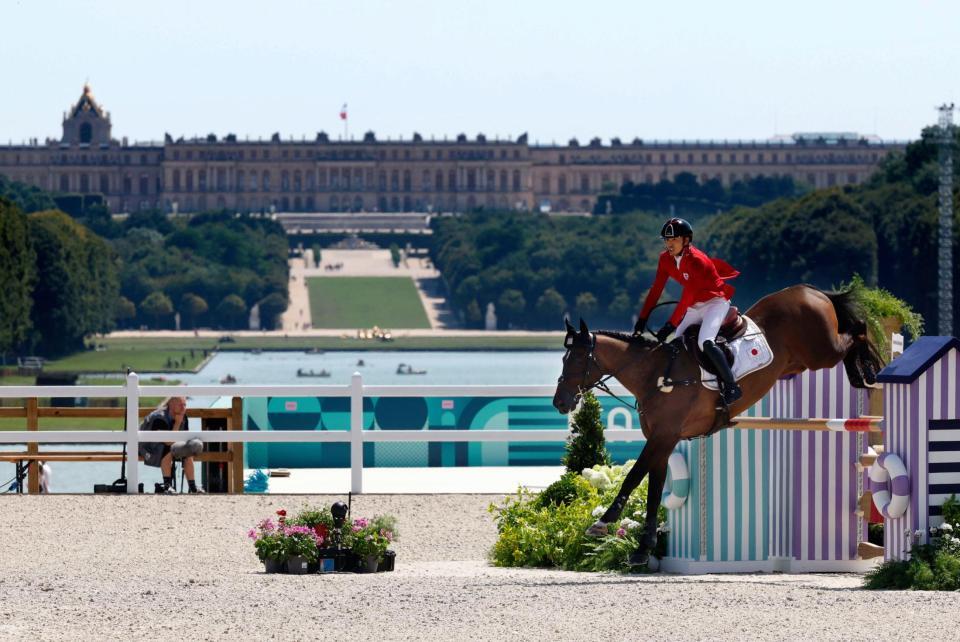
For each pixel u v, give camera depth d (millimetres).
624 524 28547
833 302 26500
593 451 32750
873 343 29328
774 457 27906
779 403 28328
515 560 29328
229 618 20500
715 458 27547
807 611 20688
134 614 20812
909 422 24641
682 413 25234
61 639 18953
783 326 25812
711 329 25062
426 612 20891
